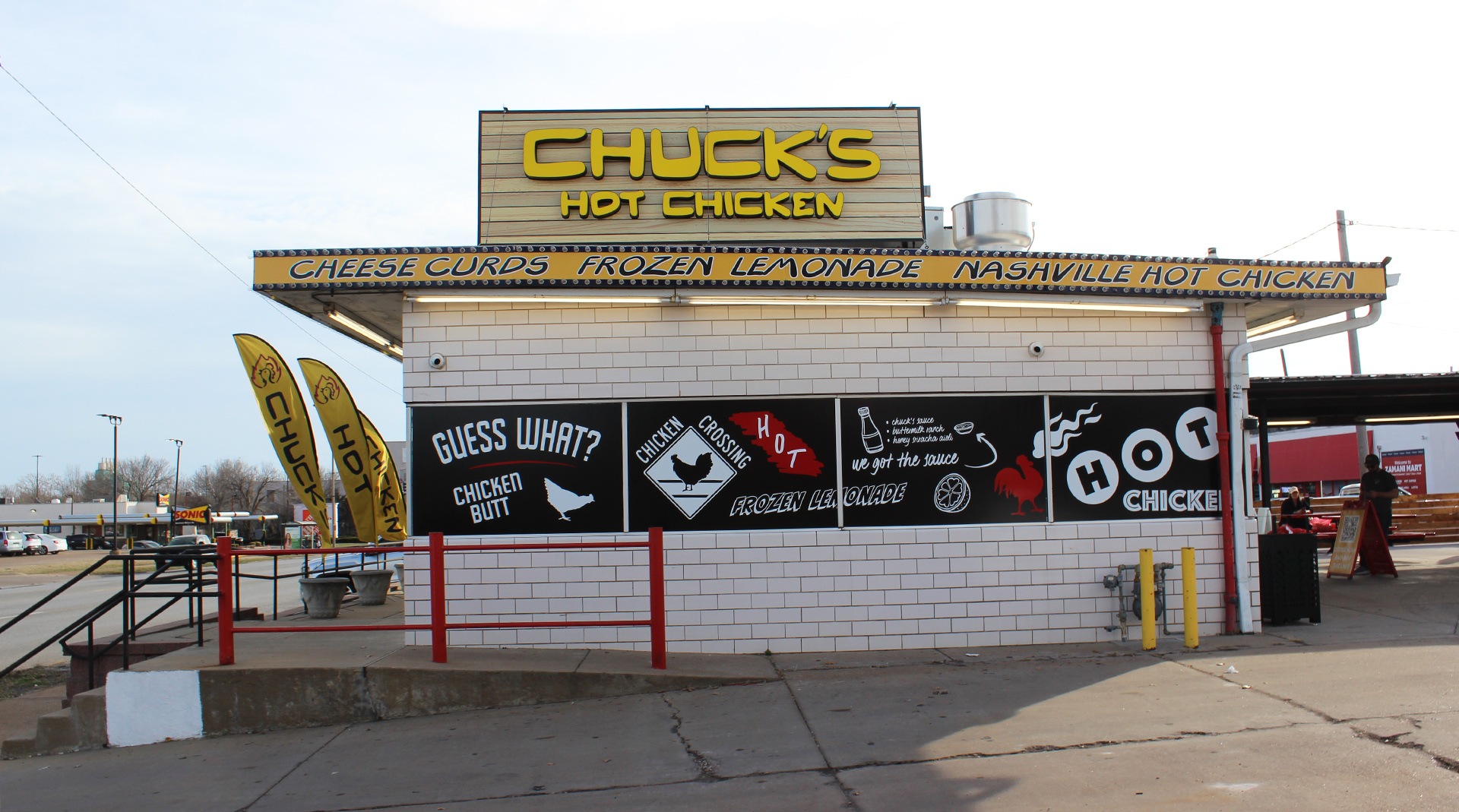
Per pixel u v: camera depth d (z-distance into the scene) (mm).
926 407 8977
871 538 8805
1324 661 7660
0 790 5973
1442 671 7125
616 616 8664
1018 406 9055
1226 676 7270
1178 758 5367
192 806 5414
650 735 6320
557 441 8781
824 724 6379
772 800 5008
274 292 8539
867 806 4848
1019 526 8938
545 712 7086
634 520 8750
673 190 10312
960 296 8695
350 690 7211
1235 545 9055
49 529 93000
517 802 5172
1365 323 9297
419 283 8398
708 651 8664
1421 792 4680
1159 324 9234
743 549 8742
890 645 8758
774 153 10398
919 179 10484
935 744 5832
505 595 8672
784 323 8922
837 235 10336
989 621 8836
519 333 8844
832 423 8891
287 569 34594
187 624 9836
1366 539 13641
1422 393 12789
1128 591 8742
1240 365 9141
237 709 7105
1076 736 5871
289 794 5531
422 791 5438
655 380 8844
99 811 5422
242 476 115938
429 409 8797
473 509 8719
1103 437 9109
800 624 8719
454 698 7266
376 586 12445
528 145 10289
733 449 8836
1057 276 8734
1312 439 31969
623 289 8484
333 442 10922
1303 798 4688
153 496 126688
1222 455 9078
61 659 12195
